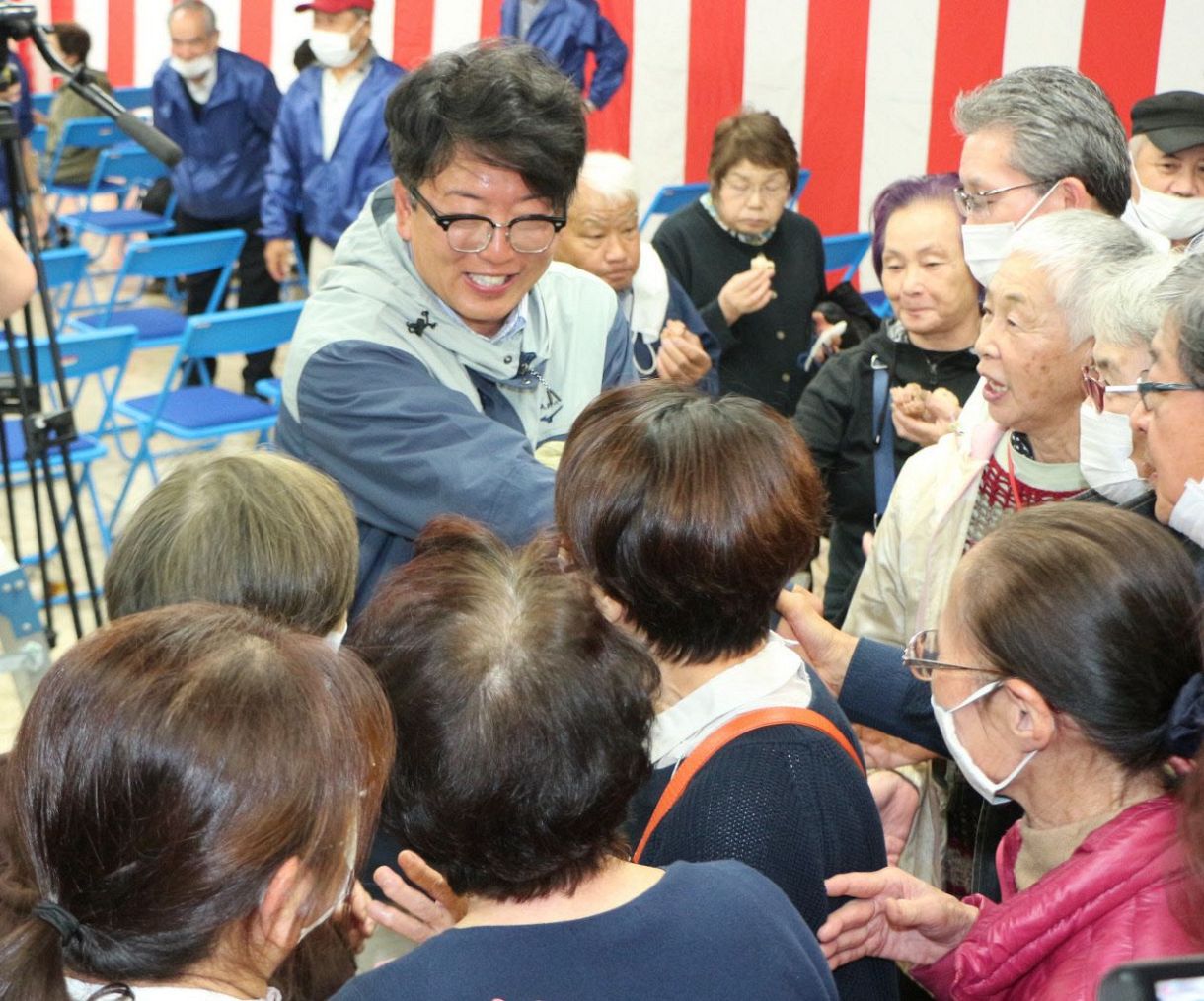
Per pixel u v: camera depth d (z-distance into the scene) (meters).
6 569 1.95
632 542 1.14
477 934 0.91
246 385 5.56
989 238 2.01
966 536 1.88
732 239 3.64
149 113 7.57
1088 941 1.05
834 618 2.50
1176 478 1.36
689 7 5.57
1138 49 4.67
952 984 1.23
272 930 0.86
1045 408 1.71
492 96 1.59
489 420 1.70
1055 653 1.14
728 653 1.19
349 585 1.31
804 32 5.37
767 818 1.12
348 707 0.89
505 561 1.05
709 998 0.90
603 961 0.90
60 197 7.71
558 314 1.91
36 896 0.85
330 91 5.25
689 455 1.15
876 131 5.33
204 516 1.26
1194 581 1.18
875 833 1.23
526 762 0.92
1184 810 0.93
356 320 1.73
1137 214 2.46
